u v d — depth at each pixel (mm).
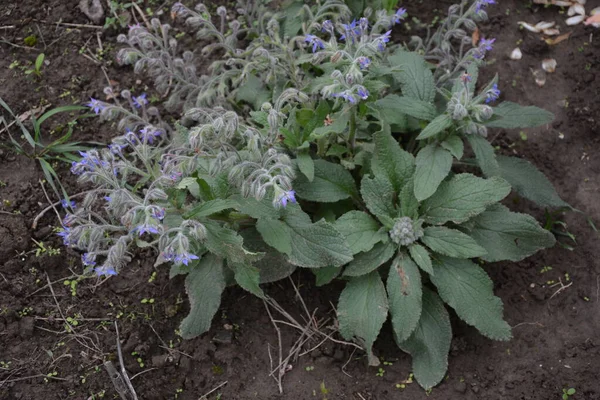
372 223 909
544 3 1188
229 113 795
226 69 1119
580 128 1084
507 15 1188
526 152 1069
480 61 991
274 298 956
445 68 1071
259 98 1013
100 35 1143
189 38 1151
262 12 1111
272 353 919
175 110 1086
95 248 844
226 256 819
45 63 1104
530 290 967
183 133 905
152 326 918
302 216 874
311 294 961
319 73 1028
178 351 907
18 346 883
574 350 913
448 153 899
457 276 902
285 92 857
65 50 1119
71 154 1018
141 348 898
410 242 896
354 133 941
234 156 824
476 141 909
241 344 924
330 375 906
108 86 1098
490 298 893
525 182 986
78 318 912
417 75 964
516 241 919
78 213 810
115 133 1057
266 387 895
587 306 949
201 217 819
